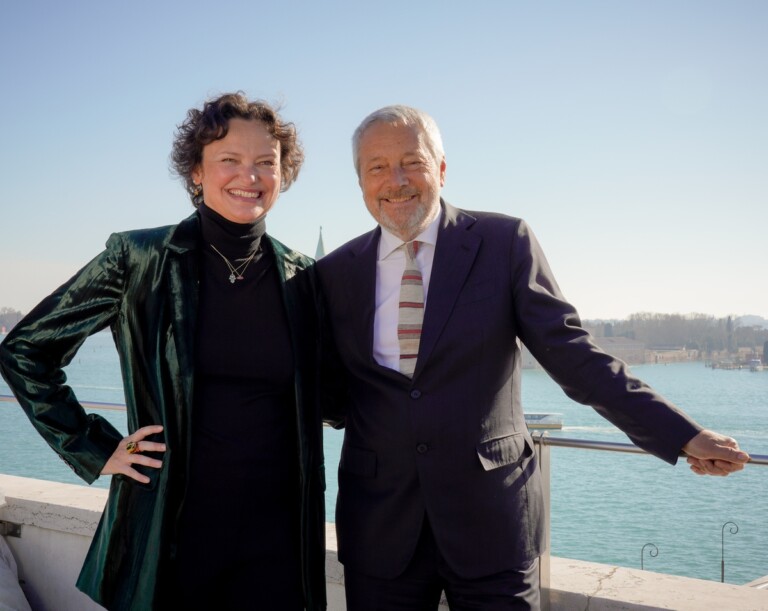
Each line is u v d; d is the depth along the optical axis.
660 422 1.71
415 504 1.95
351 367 2.11
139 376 1.96
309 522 2.06
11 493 3.32
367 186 2.08
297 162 2.28
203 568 1.92
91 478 1.90
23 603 3.02
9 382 1.88
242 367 1.99
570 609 2.30
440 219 2.12
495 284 1.97
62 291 1.93
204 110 2.06
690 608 2.14
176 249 1.99
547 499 2.35
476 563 1.90
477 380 1.94
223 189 2.02
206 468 1.92
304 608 2.07
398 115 2.07
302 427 2.04
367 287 2.11
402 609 2.01
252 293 2.07
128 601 1.86
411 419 1.94
